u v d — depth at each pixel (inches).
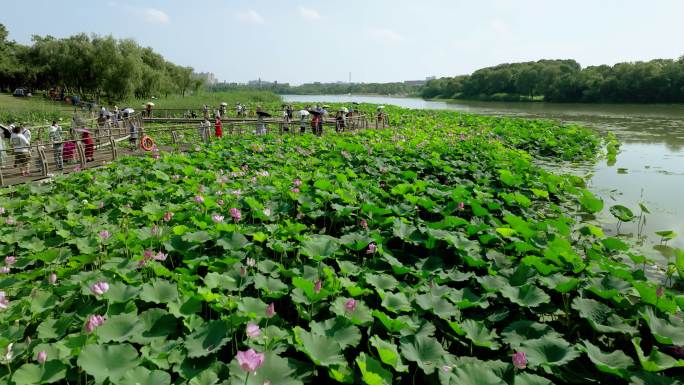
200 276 196.7
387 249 232.7
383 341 145.4
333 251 215.5
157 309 158.9
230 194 322.3
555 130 845.2
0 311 161.9
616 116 1541.6
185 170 404.8
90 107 1337.4
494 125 992.9
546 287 198.5
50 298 168.6
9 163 487.8
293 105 1706.4
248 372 113.8
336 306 165.2
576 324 171.8
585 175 513.0
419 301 173.6
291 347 150.7
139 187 365.4
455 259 233.0
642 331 164.9
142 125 925.2
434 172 461.7
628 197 407.8
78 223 273.0
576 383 137.0
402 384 142.9
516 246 228.5
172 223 272.5
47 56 1803.6
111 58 1647.4
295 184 325.4
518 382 126.5
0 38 2228.1
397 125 1048.8
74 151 497.4
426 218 327.0
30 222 280.5
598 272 203.3
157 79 1836.9
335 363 133.0
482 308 183.2
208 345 138.8
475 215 306.7
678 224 328.2
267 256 232.7
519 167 470.3
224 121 954.7
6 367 132.9
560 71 2689.5
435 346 146.9
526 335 156.9
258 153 515.8
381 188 378.9
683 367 143.9
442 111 1430.9
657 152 707.4
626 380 130.9
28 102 1407.5
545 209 369.4
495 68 3806.6
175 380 132.2
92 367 124.6
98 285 148.4
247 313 153.6
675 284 228.7
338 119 841.5
